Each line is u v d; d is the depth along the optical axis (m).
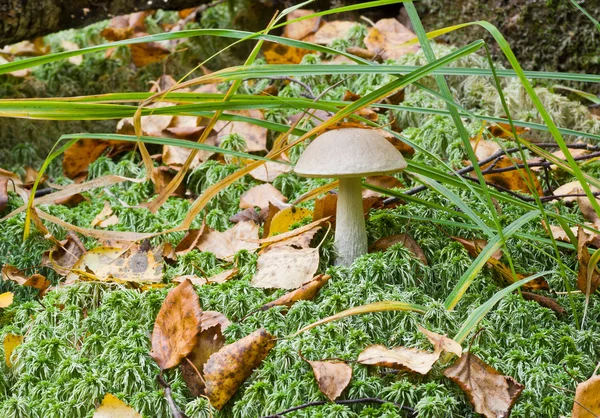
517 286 0.72
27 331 0.77
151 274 0.80
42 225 0.81
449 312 0.74
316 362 0.70
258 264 0.78
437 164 0.91
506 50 0.69
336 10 0.73
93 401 0.72
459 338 0.70
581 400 0.68
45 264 0.84
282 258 0.78
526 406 0.69
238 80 0.73
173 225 0.86
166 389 0.71
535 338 0.74
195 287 0.78
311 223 0.80
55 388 0.72
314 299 0.77
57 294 0.79
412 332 0.73
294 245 0.80
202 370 0.72
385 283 0.77
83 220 0.89
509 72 0.74
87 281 0.79
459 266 0.79
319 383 0.69
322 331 0.73
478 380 0.69
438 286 0.79
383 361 0.70
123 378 0.72
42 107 0.71
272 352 0.73
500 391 0.69
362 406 0.70
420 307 0.73
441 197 0.85
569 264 0.81
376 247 0.80
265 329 0.72
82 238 0.87
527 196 0.84
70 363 0.73
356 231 0.79
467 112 0.73
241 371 0.71
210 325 0.74
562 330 0.74
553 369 0.72
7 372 0.75
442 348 0.70
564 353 0.73
